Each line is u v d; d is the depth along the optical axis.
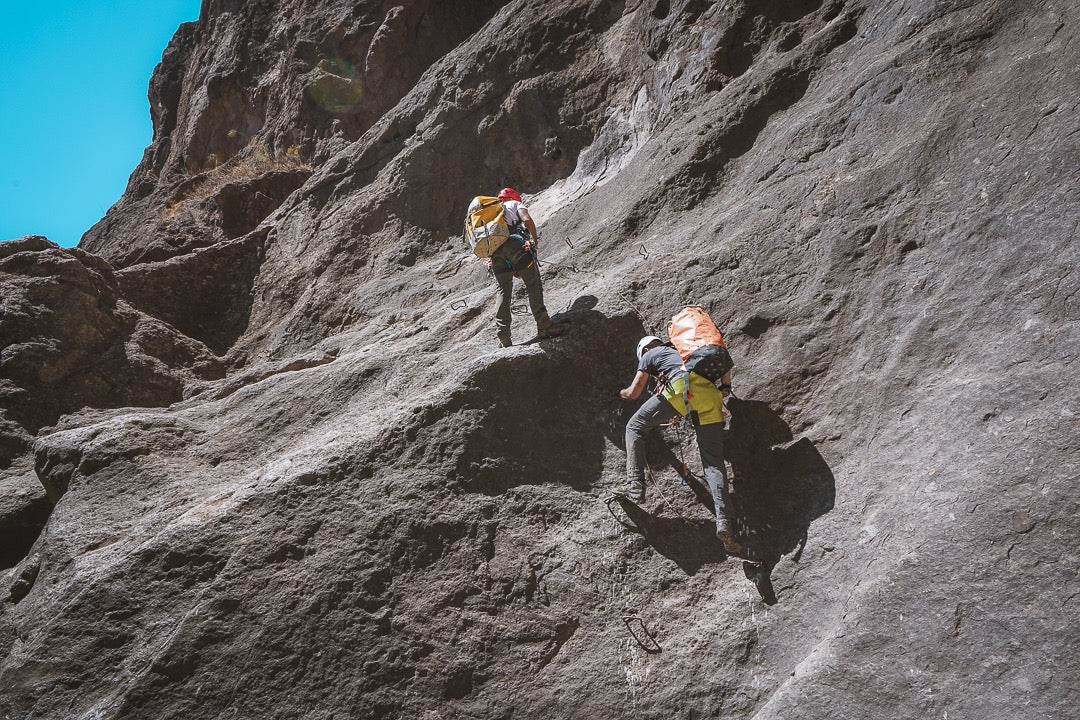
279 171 14.62
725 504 4.84
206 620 5.02
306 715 4.79
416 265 10.27
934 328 5.09
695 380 5.01
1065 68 5.65
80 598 5.24
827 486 4.98
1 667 5.33
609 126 9.95
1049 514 3.85
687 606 4.93
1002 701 3.56
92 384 8.87
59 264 9.26
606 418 5.80
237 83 17.69
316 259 10.79
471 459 5.55
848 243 5.80
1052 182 5.10
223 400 7.55
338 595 5.09
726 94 8.13
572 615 5.01
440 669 4.89
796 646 4.52
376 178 11.36
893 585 4.06
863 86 6.82
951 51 6.50
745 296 5.99
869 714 3.79
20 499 7.18
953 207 5.49
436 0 15.66
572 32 10.84
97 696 4.95
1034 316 4.67
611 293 6.39
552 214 9.44
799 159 6.76
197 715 4.80
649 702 4.63
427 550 5.27
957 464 4.35
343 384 7.02
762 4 8.93
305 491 5.49
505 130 10.68
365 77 15.49
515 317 6.94
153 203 16.55
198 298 10.86
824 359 5.48
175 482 6.34
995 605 3.77
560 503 5.45
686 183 7.53
